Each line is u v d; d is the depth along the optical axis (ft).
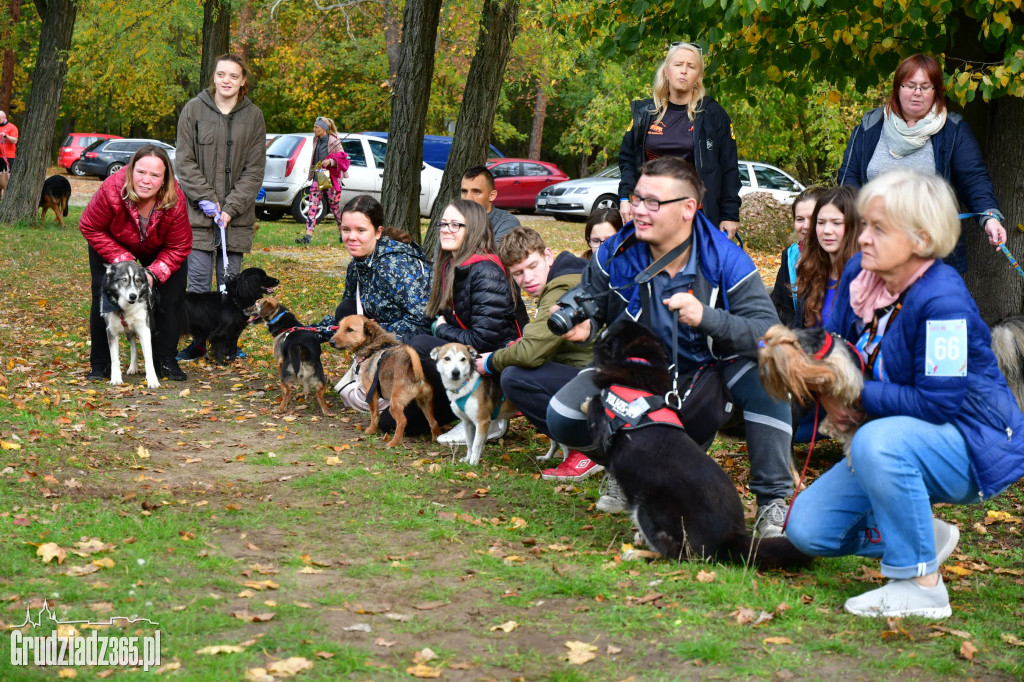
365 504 14.71
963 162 16.84
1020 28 20.33
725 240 12.74
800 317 15.70
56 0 55.72
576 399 13.88
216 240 26.86
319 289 39.58
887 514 10.37
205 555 12.06
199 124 26.16
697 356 13.01
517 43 66.18
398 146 38.01
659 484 11.85
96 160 103.65
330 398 23.15
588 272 13.85
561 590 11.10
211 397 22.47
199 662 9.09
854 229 14.70
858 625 10.32
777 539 11.80
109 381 23.08
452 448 18.54
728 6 21.25
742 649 9.71
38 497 14.14
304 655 9.33
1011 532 14.56
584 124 79.15
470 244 18.38
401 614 10.46
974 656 9.66
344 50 90.22
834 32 21.67
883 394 10.27
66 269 42.11
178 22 72.08
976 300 21.62
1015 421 10.21
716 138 19.93
